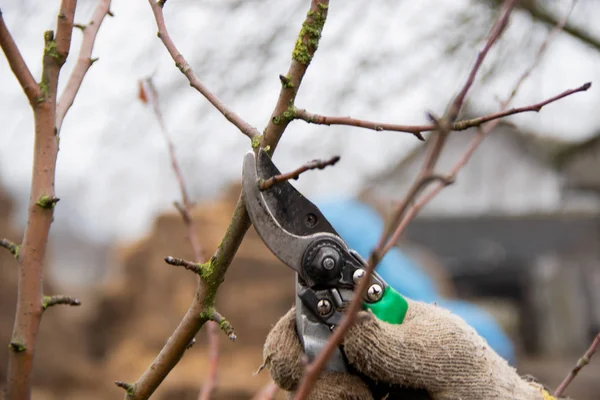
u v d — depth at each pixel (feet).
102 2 6.22
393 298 5.41
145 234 57.98
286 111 4.85
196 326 5.00
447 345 5.27
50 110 5.47
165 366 5.10
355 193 15.46
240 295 47.42
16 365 5.36
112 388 49.49
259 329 46.73
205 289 4.96
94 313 55.47
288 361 5.23
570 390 50.39
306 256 5.11
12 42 5.30
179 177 7.25
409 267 16.43
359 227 14.89
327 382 5.13
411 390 5.27
